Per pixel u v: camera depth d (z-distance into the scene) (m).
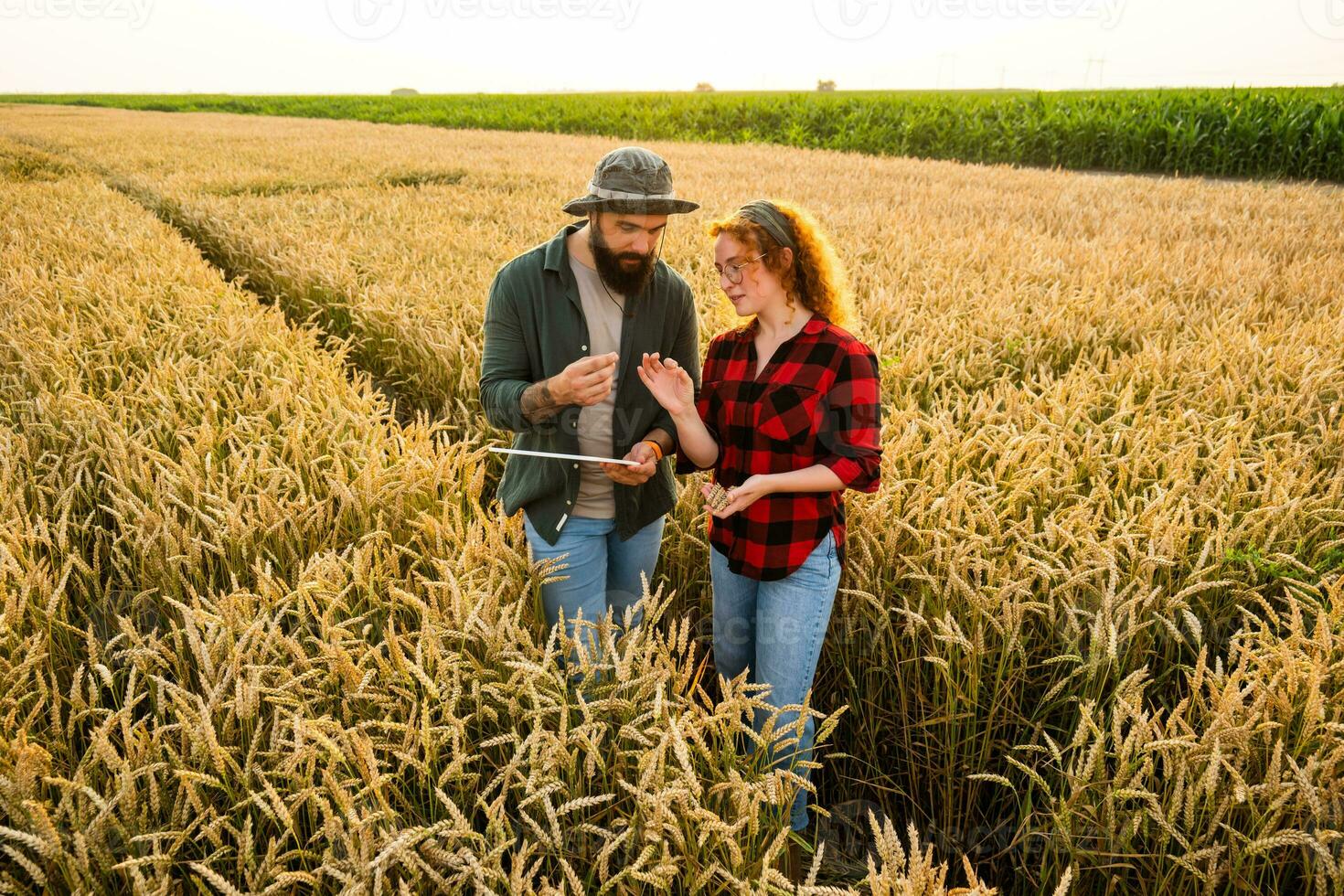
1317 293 6.42
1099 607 2.36
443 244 8.30
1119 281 6.92
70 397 3.79
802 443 2.10
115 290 6.25
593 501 2.33
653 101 34.94
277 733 1.82
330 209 10.80
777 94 38.38
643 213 1.92
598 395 1.97
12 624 2.14
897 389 4.29
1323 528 2.79
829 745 2.64
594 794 1.96
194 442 3.68
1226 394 3.94
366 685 1.94
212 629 2.00
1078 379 4.12
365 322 5.95
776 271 2.04
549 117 34.97
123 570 2.71
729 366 2.24
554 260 2.19
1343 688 1.96
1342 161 17.42
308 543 2.80
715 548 2.31
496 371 2.28
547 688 1.93
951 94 31.61
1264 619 2.61
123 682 2.32
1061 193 13.50
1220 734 1.72
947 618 2.16
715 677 2.87
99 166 18.05
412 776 1.98
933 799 2.43
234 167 16.83
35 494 3.14
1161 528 2.55
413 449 3.17
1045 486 2.86
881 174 16.48
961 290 6.12
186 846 1.78
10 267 7.13
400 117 42.75
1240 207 12.14
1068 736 2.38
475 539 2.39
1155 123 19.75
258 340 5.15
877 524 2.66
